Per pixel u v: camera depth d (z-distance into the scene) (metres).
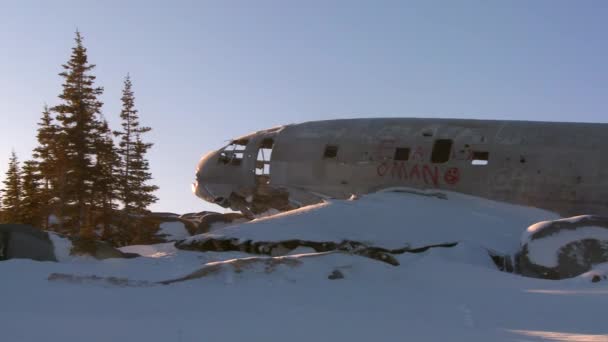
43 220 42.97
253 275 11.23
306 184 26.48
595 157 22.59
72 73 42.34
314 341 6.09
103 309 7.82
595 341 6.29
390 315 8.39
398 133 25.62
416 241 18.66
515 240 19.47
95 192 40.84
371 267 12.82
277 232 19.45
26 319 6.74
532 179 23.05
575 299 10.02
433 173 24.45
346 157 25.95
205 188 28.81
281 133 27.88
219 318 7.45
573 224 16.55
